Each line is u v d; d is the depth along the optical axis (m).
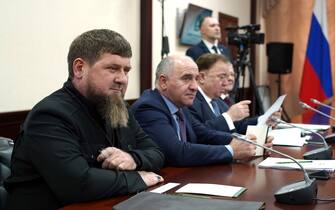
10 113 2.59
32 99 2.79
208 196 1.21
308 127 2.76
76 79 1.39
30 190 1.30
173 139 1.69
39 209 1.28
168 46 4.13
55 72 2.98
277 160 1.70
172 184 1.36
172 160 1.67
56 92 1.40
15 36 2.62
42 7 2.82
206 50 3.96
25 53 2.71
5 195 1.36
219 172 1.54
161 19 4.25
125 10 3.77
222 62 2.53
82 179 1.22
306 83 5.74
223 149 1.69
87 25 3.28
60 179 1.22
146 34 3.98
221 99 2.79
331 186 1.29
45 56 2.88
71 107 1.36
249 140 1.74
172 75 1.87
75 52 1.38
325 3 5.68
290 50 5.71
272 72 5.79
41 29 2.82
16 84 2.65
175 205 1.08
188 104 1.91
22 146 1.33
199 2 5.00
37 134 1.26
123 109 1.46
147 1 3.96
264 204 1.11
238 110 2.29
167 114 1.83
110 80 1.36
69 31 3.09
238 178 1.43
